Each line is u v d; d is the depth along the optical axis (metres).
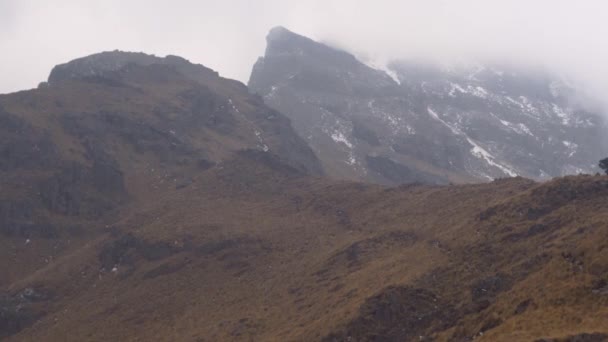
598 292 63.88
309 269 113.38
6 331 123.19
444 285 86.12
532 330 62.00
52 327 119.62
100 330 113.56
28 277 139.00
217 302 113.25
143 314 115.44
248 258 125.38
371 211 135.38
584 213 88.75
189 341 100.06
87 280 134.62
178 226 141.75
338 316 87.12
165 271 127.94
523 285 73.94
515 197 100.00
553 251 81.25
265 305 106.50
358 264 108.19
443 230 106.00
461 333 73.06
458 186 132.88
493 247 89.25
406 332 81.00
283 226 138.00
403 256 101.75
